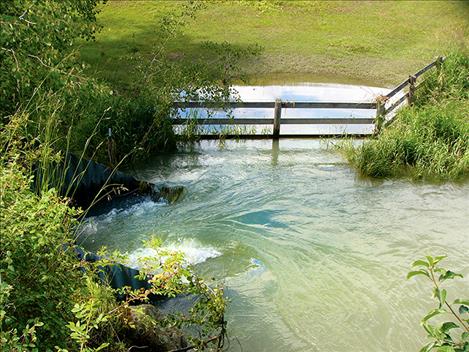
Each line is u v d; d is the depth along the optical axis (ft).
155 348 20.52
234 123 47.29
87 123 39.73
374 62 68.49
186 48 69.31
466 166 41.01
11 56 27.86
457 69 54.80
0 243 15.40
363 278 28.40
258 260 29.81
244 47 71.20
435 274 28.63
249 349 23.27
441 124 44.65
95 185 35.70
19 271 16.03
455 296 26.94
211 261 29.63
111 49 66.80
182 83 46.21
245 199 37.01
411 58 69.10
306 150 45.93
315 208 35.81
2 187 16.80
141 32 73.72
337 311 25.86
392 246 31.40
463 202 36.99
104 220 33.86
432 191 38.45
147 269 19.54
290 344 23.71
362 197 37.45
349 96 58.13
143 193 36.88
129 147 42.16
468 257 30.37
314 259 29.99
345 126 50.85
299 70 66.03
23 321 16.03
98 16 78.95
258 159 43.98
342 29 78.84
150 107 43.98
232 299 26.48
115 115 41.63
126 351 18.89
